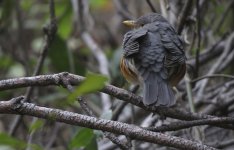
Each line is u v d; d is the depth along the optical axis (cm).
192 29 1034
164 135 573
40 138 1131
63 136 1234
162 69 741
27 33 1511
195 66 1020
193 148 567
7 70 1368
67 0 1385
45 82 634
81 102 593
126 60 776
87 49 1485
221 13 1208
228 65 1122
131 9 1438
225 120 652
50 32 946
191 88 919
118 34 1558
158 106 697
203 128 884
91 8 1504
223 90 1073
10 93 1221
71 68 1113
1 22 1288
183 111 696
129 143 575
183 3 1078
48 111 588
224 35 1155
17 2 1306
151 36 785
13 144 567
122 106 968
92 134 693
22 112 593
